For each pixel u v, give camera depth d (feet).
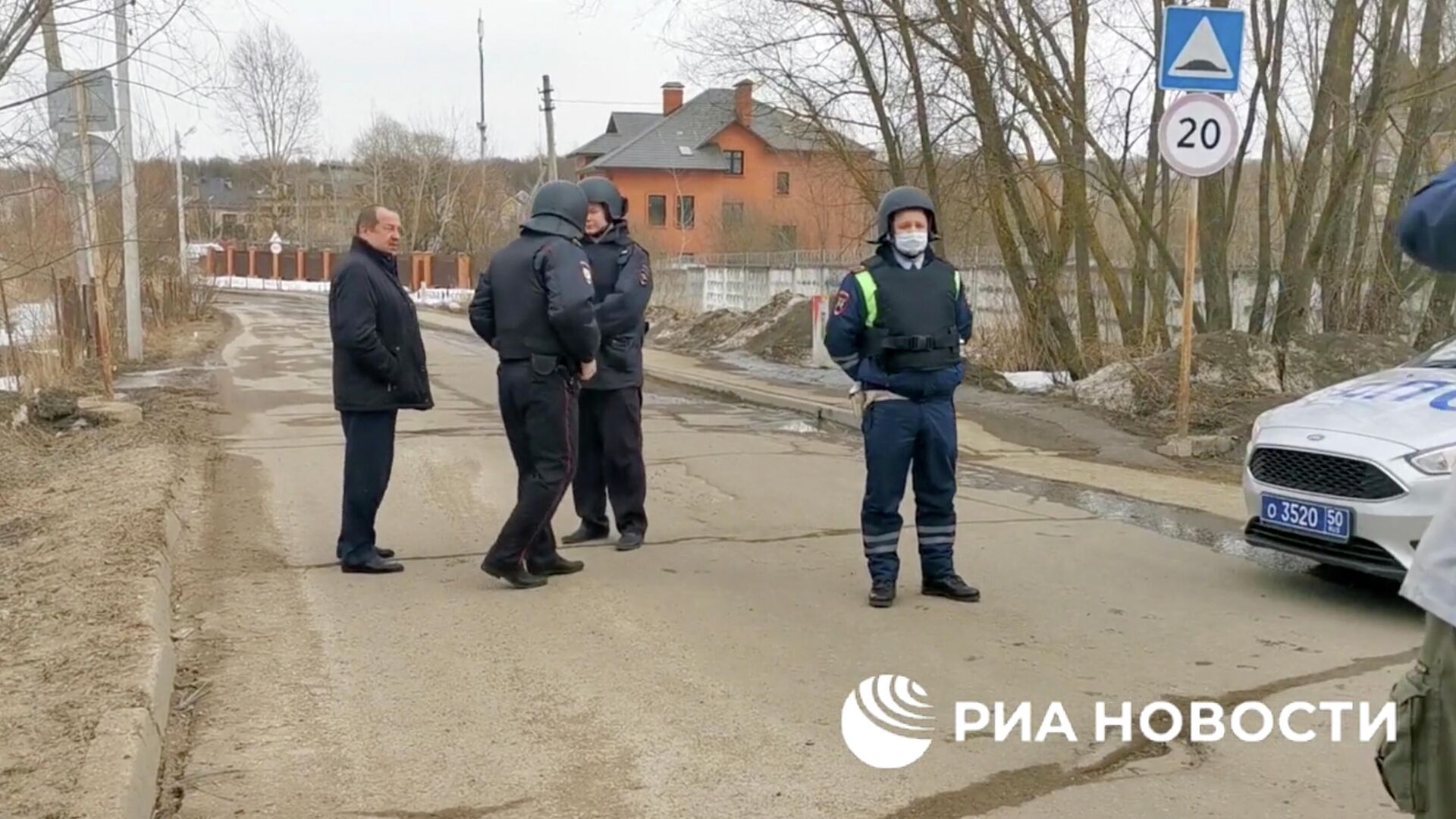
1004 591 22.16
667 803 13.64
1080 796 13.89
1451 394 21.17
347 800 13.67
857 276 20.93
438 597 21.61
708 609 20.94
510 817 13.30
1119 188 47.24
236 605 20.99
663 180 192.75
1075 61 47.01
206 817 13.26
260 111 217.15
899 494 21.16
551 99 128.98
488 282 22.07
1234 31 32.63
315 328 103.81
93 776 13.08
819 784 14.14
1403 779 8.13
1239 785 14.15
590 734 15.53
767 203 181.57
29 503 28.27
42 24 31.40
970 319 21.89
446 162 228.02
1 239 44.29
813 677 17.58
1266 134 46.29
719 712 16.25
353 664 18.10
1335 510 20.43
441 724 15.83
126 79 41.01
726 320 82.23
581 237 22.43
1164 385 42.45
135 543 23.17
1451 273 7.50
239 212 284.20
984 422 42.88
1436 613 7.82
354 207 244.22
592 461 25.71
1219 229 47.03
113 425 40.34
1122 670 17.94
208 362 68.64
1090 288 52.19
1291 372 42.91
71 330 54.24
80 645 17.44
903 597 21.76
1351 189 45.42
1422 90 40.86
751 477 33.78
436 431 41.52
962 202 53.31
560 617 20.42
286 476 33.04
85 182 42.78
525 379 21.56
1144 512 29.25
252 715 16.12
